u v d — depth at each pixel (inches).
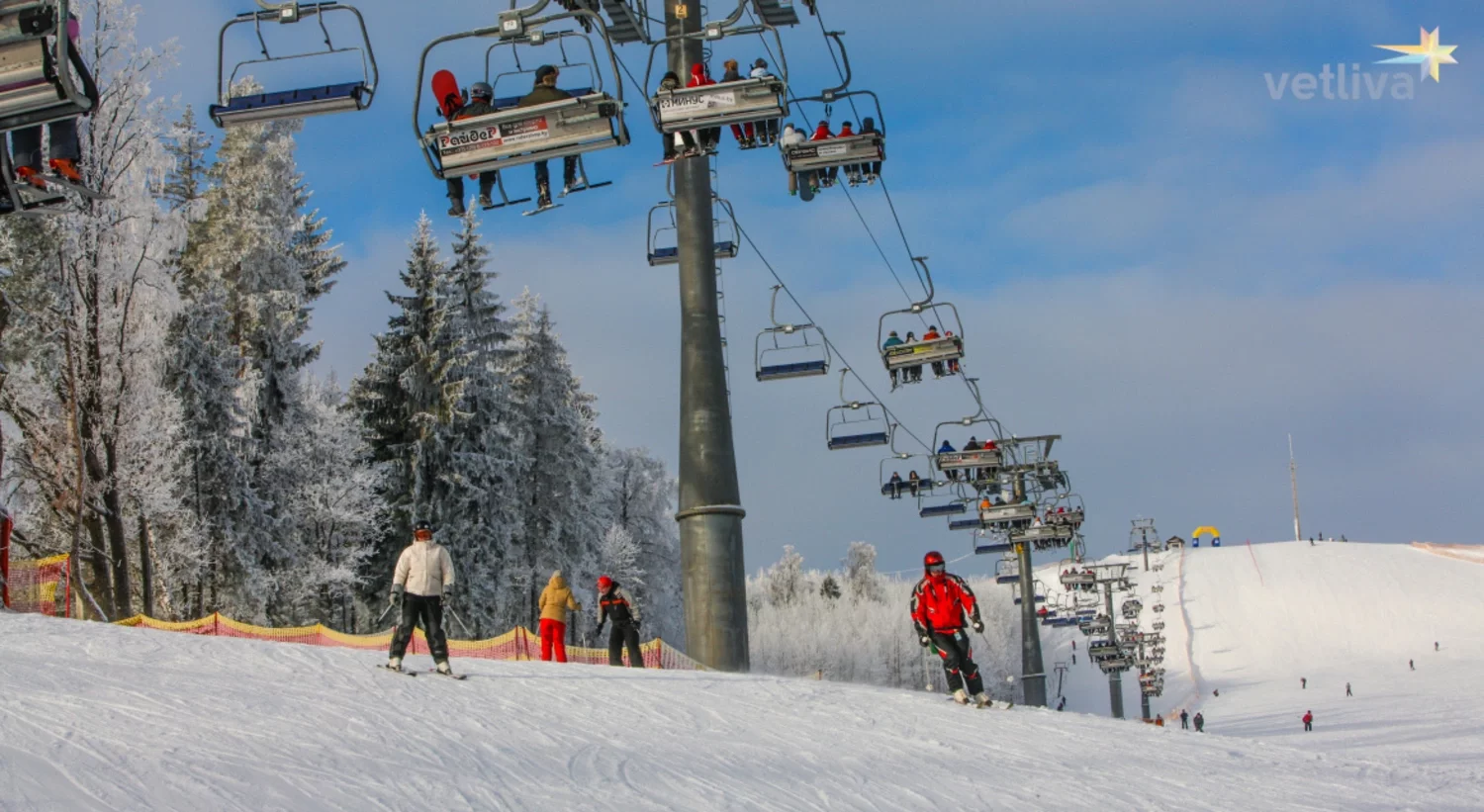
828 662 4977.9
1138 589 6697.8
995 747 470.0
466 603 1909.4
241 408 1779.0
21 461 1403.8
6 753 296.7
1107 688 5354.3
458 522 1950.1
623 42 580.4
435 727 404.5
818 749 433.1
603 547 2532.0
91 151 1332.4
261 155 2113.7
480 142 527.5
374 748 358.9
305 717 395.5
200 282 2057.1
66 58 387.2
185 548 1676.9
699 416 912.3
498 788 324.8
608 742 409.4
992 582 6599.4
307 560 1950.1
